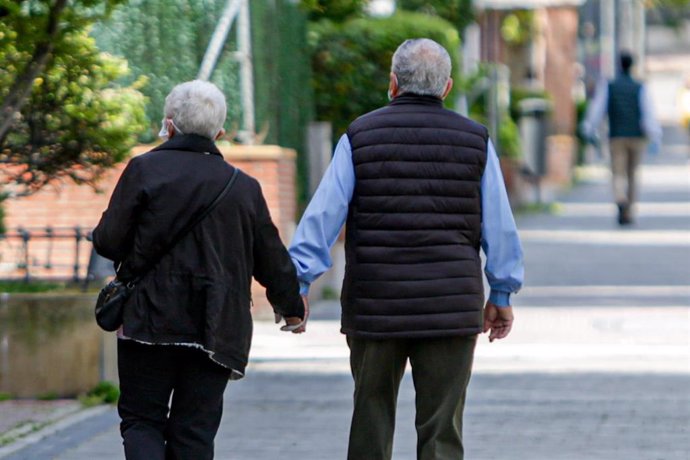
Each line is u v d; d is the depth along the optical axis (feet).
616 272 161.17
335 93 161.17
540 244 192.85
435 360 58.95
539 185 253.44
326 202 58.29
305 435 82.84
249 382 100.94
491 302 60.85
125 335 56.03
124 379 57.47
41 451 78.74
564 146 304.91
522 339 116.88
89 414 90.27
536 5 261.44
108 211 56.54
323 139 153.17
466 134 58.90
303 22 154.30
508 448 78.69
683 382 98.89
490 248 59.47
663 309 132.77
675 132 571.69
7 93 81.66
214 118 57.62
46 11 74.18
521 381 99.60
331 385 99.55
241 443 80.74
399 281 57.93
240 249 56.80
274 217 129.18
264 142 138.82
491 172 59.26
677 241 194.80
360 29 160.97
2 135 76.59
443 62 59.36
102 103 88.48
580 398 93.09
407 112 58.80
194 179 56.44
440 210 58.29
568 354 110.32
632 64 214.48
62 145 88.94
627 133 213.46
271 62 143.13
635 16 504.84
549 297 142.00
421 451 59.93
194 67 133.49
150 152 57.21
